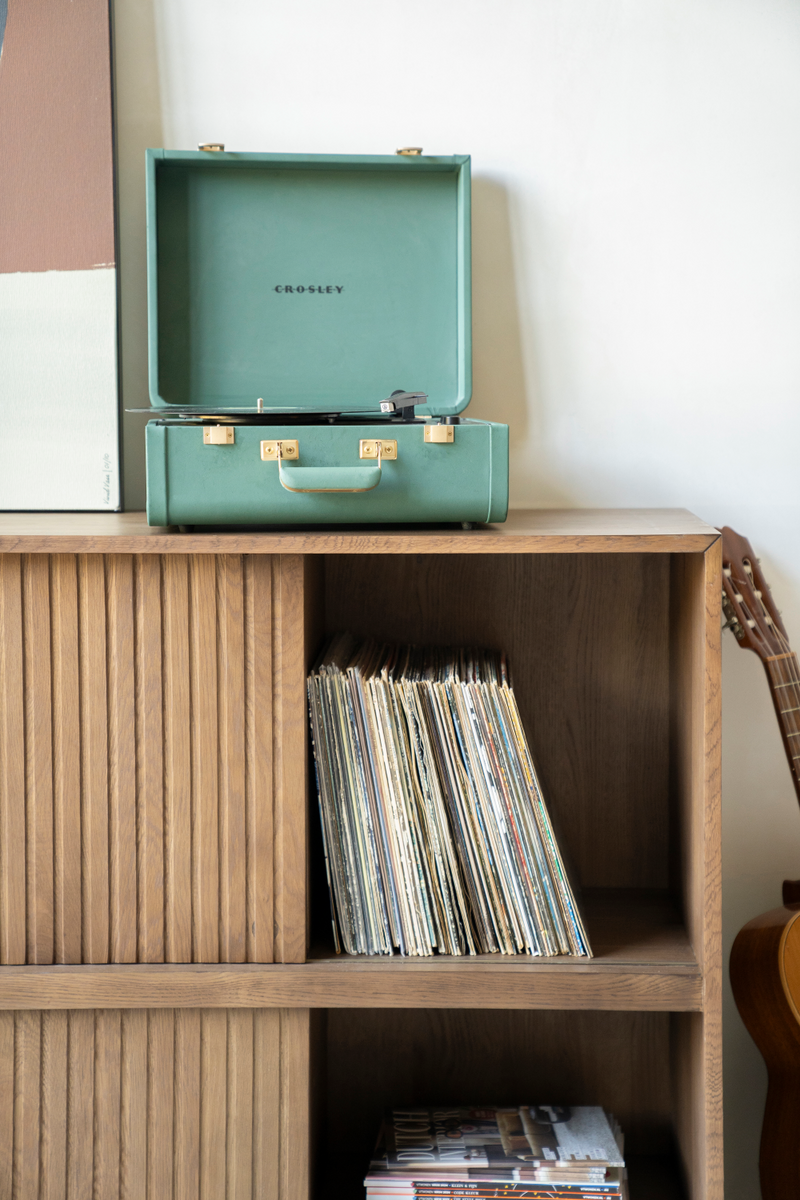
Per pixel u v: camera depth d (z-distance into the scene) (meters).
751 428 1.27
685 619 1.09
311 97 1.24
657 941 1.06
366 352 1.22
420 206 1.22
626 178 1.24
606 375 1.26
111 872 0.98
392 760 1.00
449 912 1.01
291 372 1.22
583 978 0.97
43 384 1.20
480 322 1.26
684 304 1.25
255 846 0.98
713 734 0.95
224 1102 1.00
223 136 1.24
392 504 0.94
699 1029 1.01
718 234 1.24
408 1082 1.29
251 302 1.21
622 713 1.27
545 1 1.22
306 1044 1.00
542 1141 1.11
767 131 1.23
